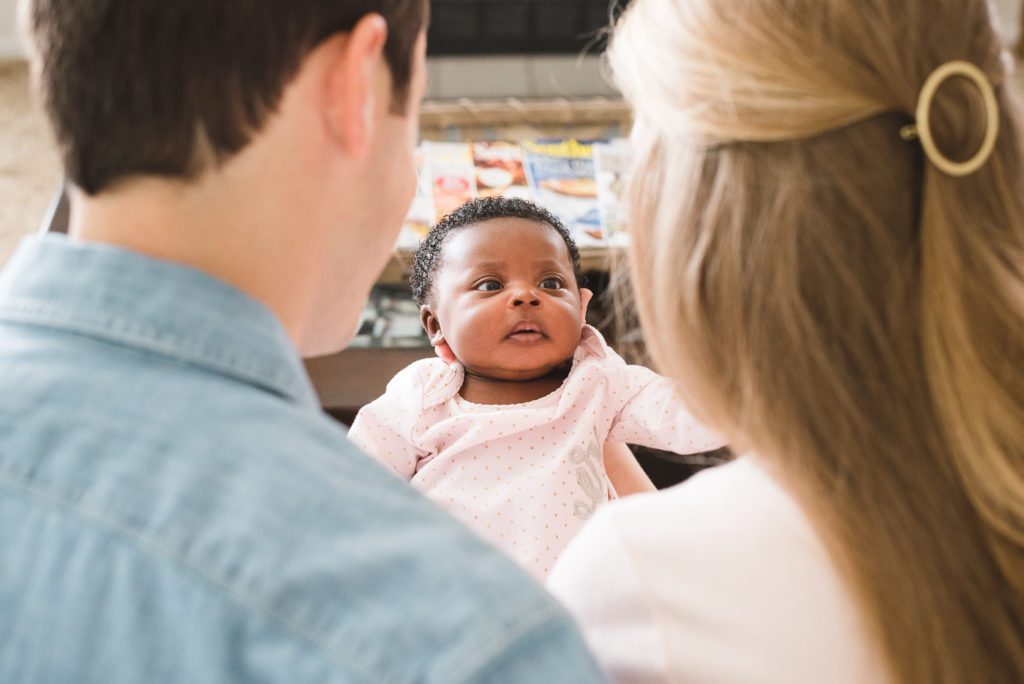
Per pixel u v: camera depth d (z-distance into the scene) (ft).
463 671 1.48
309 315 2.25
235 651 1.52
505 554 1.69
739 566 1.99
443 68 10.25
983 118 1.88
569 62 10.38
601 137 8.04
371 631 1.51
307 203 1.98
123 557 1.56
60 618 1.56
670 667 1.98
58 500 1.61
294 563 1.55
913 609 1.91
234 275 1.91
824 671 1.95
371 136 2.01
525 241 4.68
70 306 1.77
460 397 4.66
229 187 1.85
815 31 1.89
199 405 1.71
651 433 4.50
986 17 1.96
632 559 2.06
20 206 10.84
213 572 1.54
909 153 1.92
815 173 1.92
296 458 1.68
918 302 1.94
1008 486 1.87
